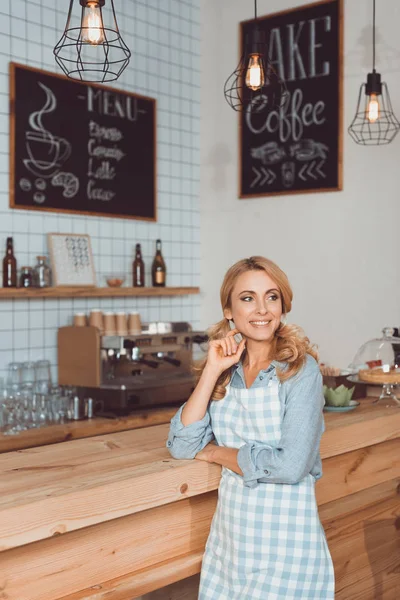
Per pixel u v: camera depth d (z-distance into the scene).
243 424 2.14
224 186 5.32
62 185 4.54
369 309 4.60
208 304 5.45
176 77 5.27
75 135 4.61
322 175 4.79
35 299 4.38
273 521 2.07
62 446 2.46
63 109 4.54
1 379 4.06
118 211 4.88
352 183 4.66
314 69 4.81
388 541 3.10
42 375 4.27
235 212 5.26
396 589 3.16
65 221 4.56
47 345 4.45
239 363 2.25
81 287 4.43
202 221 5.46
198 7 5.42
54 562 2.04
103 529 2.15
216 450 2.19
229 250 5.31
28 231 4.35
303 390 2.04
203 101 5.43
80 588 2.11
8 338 4.23
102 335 4.20
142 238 5.05
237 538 2.11
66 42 4.54
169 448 2.27
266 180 5.07
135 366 4.41
